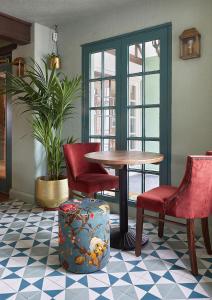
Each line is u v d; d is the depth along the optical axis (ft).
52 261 7.60
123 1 10.44
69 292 6.24
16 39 12.12
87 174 10.23
